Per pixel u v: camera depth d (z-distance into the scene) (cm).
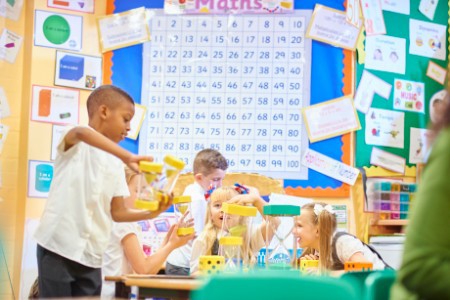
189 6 508
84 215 304
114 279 275
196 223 425
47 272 302
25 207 479
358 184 500
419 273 138
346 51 505
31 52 488
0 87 482
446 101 153
